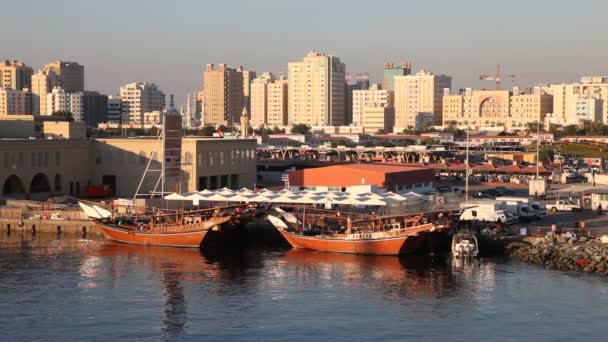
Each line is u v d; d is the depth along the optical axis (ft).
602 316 428.15
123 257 577.02
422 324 417.90
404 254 575.79
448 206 618.03
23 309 443.73
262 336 400.88
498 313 434.71
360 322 421.59
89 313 437.58
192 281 503.20
